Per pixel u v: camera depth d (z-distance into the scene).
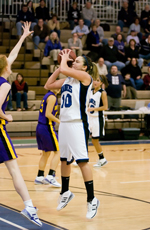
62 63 4.57
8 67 4.47
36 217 4.23
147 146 11.45
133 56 16.09
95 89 8.38
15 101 13.53
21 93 13.35
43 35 15.75
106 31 18.09
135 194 5.96
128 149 10.84
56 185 6.40
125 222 4.61
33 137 12.91
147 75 15.49
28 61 15.33
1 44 15.93
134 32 17.12
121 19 18.39
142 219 4.74
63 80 4.93
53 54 14.84
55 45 15.16
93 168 8.19
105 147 11.20
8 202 5.40
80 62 4.80
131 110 12.72
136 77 15.31
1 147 4.26
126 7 18.33
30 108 13.46
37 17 16.53
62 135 4.68
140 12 19.61
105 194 5.95
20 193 4.28
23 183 4.30
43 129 6.41
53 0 17.89
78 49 14.98
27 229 4.25
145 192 6.10
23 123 13.09
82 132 4.61
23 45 15.72
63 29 17.44
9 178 7.00
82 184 6.60
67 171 4.82
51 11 18.02
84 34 16.58
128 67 15.24
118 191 6.15
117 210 5.11
